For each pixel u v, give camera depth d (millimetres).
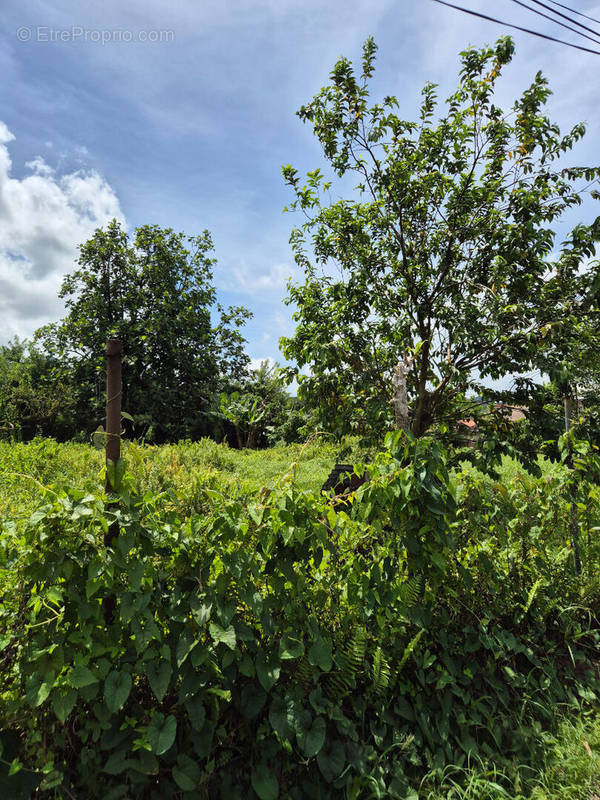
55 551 1934
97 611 1963
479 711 2746
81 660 1882
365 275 7055
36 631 1934
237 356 28016
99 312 24375
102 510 1963
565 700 3023
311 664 2309
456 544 3164
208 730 2080
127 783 1917
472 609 3074
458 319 6383
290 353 7105
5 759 1811
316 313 6992
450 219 6832
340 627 2652
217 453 13180
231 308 27719
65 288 25203
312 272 7797
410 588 2727
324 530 2432
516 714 2816
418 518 2764
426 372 6746
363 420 6574
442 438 6398
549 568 3580
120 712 2049
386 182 7000
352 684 2420
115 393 2215
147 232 26094
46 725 1902
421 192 7172
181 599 2137
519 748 2605
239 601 2318
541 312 5832
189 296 26406
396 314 6977
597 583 3596
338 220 7211
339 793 2189
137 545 2084
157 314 24500
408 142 7016
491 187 6637
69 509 1922
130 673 1965
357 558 2738
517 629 3320
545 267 6227
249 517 2318
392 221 7074
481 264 6738
